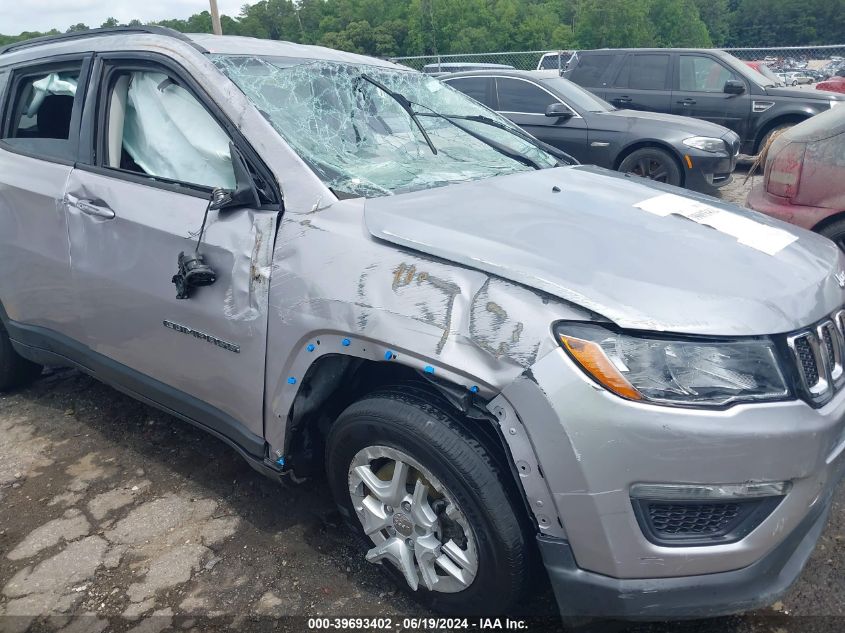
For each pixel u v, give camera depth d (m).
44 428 3.44
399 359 1.91
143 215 2.57
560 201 2.39
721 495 1.70
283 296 2.16
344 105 2.79
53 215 2.94
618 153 8.03
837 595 2.26
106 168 2.84
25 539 2.62
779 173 4.40
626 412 1.66
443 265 1.92
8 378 3.71
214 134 2.56
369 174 2.49
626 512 1.71
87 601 2.31
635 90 10.41
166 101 2.71
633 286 1.79
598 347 1.69
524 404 1.73
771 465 1.70
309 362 2.12
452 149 3.00
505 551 1.87
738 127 9.84
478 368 1.78
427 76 3.52
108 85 2.87
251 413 2.36
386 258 2.00
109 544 2.58
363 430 2.08
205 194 2.48
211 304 2.36
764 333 1.74
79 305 2.92
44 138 3.18
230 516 2.73
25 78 3.33
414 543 2.11
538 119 8.49
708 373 1.69
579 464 1.69
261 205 2.29
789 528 1.81
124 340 2.78
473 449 1.87
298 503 2.81
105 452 3.21
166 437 3.33
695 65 10.12
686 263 1.94
